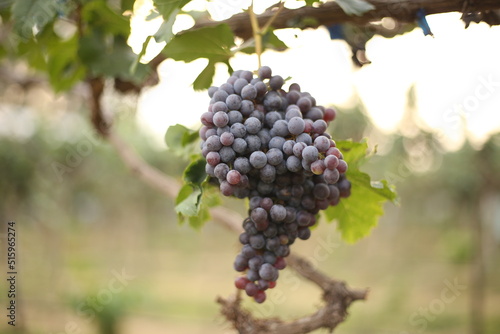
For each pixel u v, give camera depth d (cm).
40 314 809
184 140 148
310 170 108
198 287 1366
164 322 1037
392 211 1758
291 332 149
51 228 892
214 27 139
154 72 205
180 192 125
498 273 1171
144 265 1644
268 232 119
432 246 1683
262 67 118
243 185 111
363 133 934
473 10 132
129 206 1795
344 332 897
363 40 163
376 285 1277
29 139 605
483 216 936
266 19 153
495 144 768
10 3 162
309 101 119
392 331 906
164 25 133
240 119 112
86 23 181
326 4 149
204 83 157
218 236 2114
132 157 231
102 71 182
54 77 211
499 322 895
